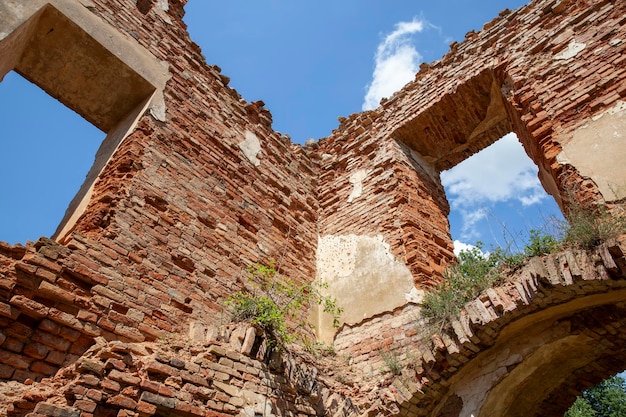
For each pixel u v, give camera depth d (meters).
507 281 5.08
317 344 6.85
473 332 4.96
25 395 3.46
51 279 4.29
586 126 6.06
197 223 6.41
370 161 9.20
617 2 6.81
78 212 5.75
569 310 4.94
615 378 15.96
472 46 8.78
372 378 6.11
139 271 5.25
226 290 6.25
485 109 8.55
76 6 6.25
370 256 7.71
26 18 5.54
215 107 7.95
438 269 7.26
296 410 5.04
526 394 5.33
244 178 7.79
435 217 8.34
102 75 6.64
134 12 7.29
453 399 5.37
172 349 4.65
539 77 7.09
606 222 4.57
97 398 3.61
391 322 6.62
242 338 5.00
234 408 4.45
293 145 9.96
